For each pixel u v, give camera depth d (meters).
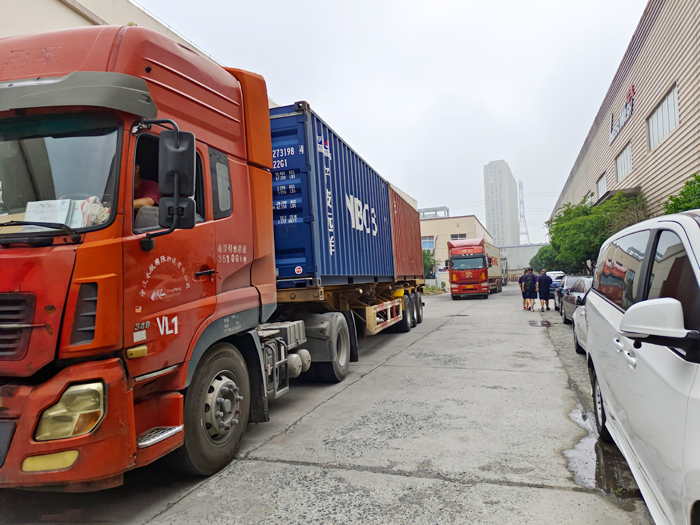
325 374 6.96
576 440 4.28
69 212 2.77
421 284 16.52
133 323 2.91
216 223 3.90
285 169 6.66
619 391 3.10
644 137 17.36
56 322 2.62
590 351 4.31
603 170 25.27
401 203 13.69
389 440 4.43
